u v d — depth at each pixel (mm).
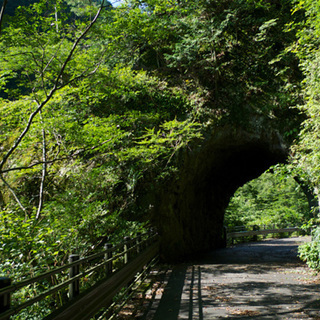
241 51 13930
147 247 8164
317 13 8203
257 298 6273
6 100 9547
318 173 8359
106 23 8922
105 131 9242
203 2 13195
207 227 17938
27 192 11344
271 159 16531
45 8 7730
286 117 12414
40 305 4695
